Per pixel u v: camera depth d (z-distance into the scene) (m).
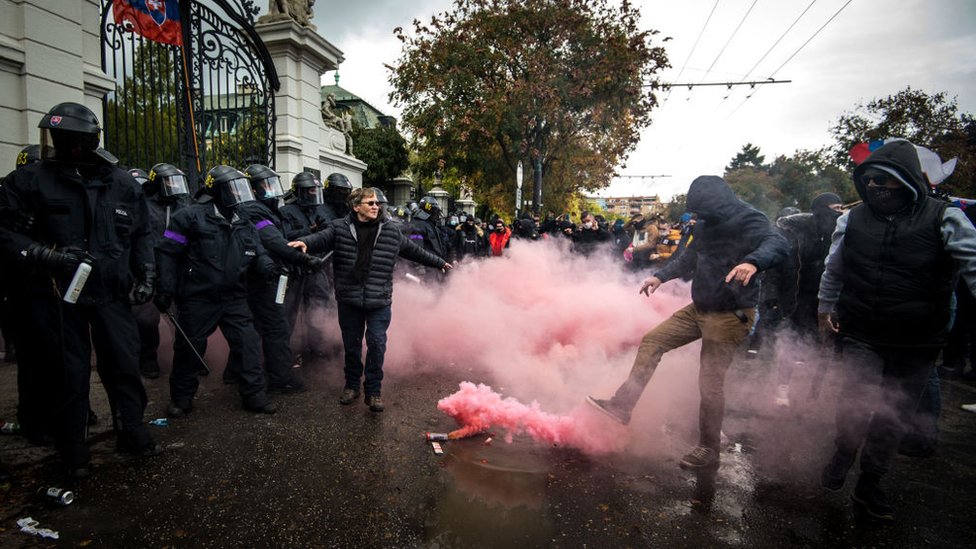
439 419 3.58
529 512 2.42
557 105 14.35
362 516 2.36
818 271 4.29
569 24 14.35
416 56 15.44
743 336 2.89
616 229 13.83
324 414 3.62
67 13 5.17
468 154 16.31
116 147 5.98
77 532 2.20
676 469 2.91
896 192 2.38
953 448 3.34
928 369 2.45
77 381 2.60
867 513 2.46
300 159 9.01
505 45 14.73
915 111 19.67
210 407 3.72
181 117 6.84
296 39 8.67
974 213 4.95
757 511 2.49
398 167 23.94
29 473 2.69
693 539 2.25
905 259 2.37
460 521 2.33
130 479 2.66
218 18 7.34
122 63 6.06
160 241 3.35
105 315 2.68
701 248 3.01
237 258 3.55
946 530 2.38
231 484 2.63
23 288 2.54
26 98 4.85
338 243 3.73
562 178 19.70
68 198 2.52
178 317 3.52
